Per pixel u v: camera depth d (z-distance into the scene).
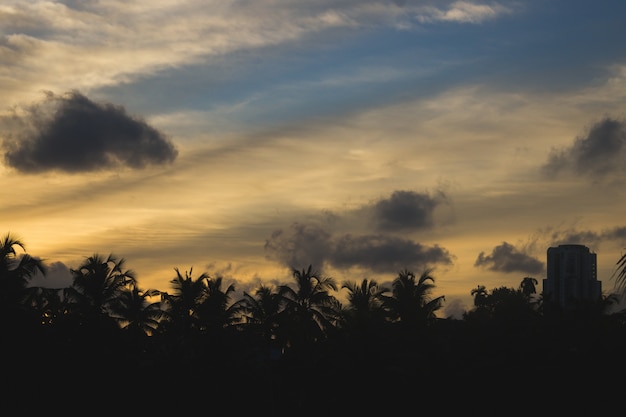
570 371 67.44
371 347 68.81
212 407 73.94
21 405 59.50
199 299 79.50
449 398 69.44
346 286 81.31
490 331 73.56
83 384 65.06
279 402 75.88
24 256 57.88
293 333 78.56
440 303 79.69
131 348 73.69
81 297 70.69
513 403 68.88
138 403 70.69
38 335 59.38
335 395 69.62
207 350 75.19
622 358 66.19
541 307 81.94
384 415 68.12
